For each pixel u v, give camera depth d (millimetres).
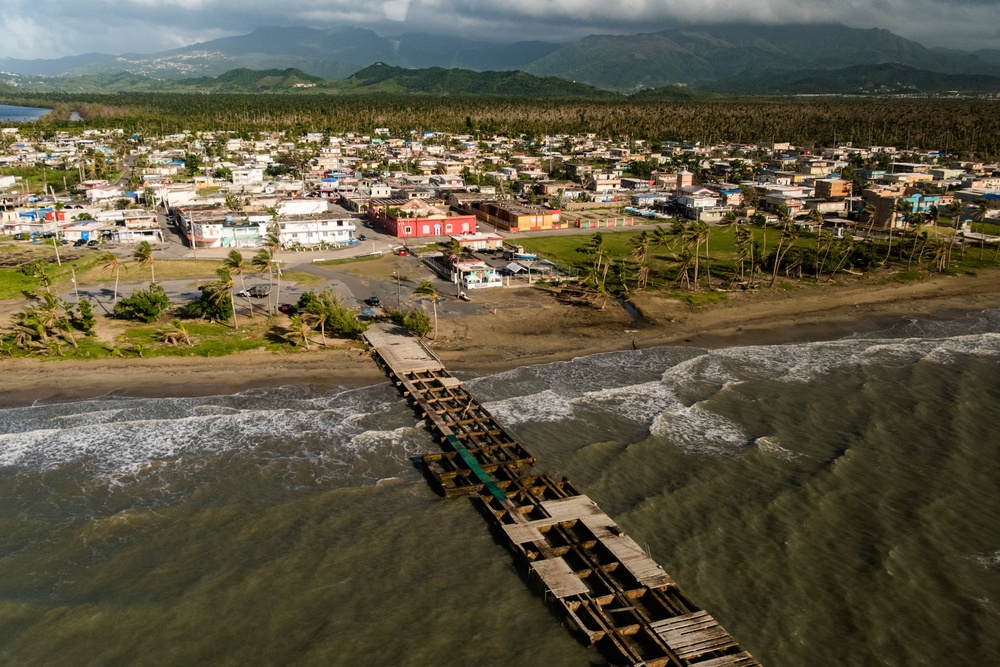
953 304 116875
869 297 119625
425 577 50719
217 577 50000
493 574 51250
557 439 70062
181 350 88875
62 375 81750
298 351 90438
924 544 53844
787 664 43438
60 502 58188
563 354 92938
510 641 45250
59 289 113438
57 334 92312
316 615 46875
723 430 71688
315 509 58062
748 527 55969
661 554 53031
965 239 158500
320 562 51844
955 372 86625
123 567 50844
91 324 91625
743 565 51812
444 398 77688
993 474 63438
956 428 71812
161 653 43594
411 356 89062
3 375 81250
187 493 59750
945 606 47719
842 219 179500
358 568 51375
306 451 67000
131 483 61000
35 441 67250
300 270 129000
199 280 120312
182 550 52750
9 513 56531
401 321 101750
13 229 156750
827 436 70438
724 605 48156
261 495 59719
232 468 63688
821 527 55906
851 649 44438
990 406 76938
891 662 43406
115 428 69875
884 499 59531
